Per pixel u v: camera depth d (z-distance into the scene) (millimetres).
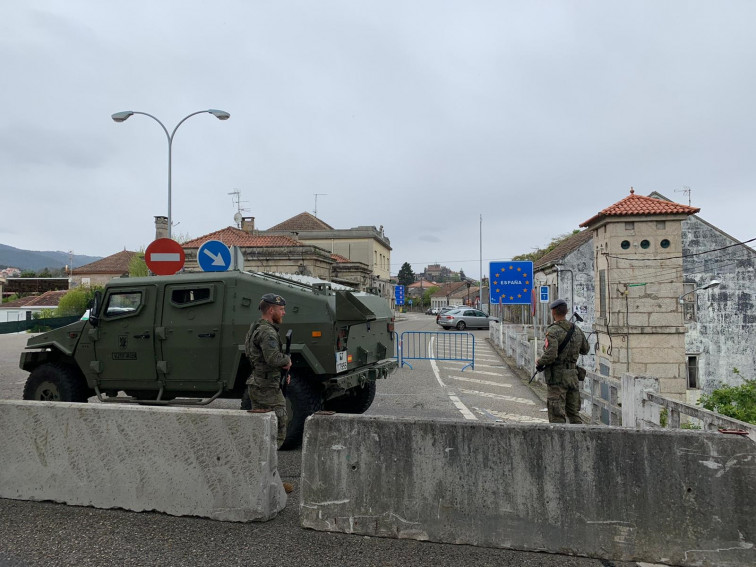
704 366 25047
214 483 4645
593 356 20781
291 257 30891
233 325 7484
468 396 12062
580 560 3961
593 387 9297
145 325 7852
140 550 4121
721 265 25109
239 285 7551
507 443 4164
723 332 25031
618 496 3953
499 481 4148
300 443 7145
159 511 4746
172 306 7773
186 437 4738
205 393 7766
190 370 7648
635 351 15953
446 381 14477
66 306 44250
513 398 11852
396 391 12734
